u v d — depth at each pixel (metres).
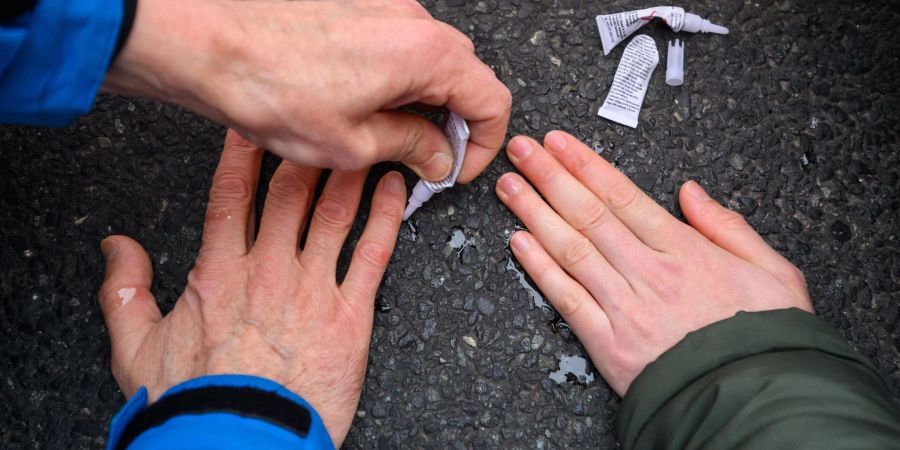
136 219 0.64
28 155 0.64
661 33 0.67
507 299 0.63
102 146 0.65
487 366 0.62
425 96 0.53
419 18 0.54
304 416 0.54
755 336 0.58
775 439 0.52
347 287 0.60
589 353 0.61
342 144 0.52
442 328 0.63
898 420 0.53
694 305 0.60
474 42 0.66
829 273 0.64
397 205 0.61
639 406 0.58
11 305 0.63
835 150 0.66
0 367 0.62
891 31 0.67
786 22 0.67
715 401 0.55
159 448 0.51
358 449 0.62
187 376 0.58
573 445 0.62
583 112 0.65
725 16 0.67
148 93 0.52
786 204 0.65
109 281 0.62
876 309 0.64
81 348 0.62
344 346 0.59
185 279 0.63
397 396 0.62
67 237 0.64
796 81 0.67
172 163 0.64
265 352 0.58
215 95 0.50
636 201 0.62
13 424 0.62
